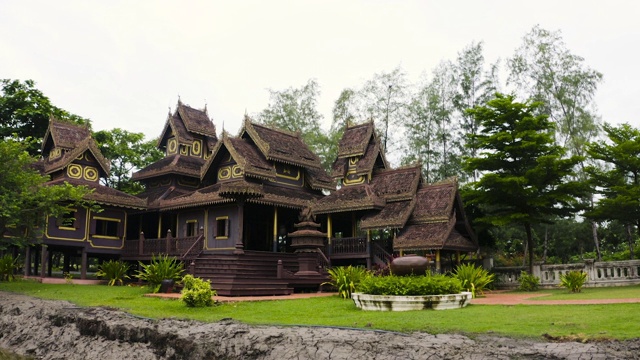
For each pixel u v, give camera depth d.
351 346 11.27
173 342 13.56
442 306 15.59
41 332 17.62
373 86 46.34
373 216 28.08
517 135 27.23
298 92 50.91
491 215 28.22
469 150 40.91
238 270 24.41
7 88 44.41
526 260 40.00
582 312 13.33
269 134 33.81
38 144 42.94
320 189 35.03
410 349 10.62
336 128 48.22
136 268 32.62
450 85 41.88
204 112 40.12
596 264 25.20
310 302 19.11
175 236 34.56
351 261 29.95
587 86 36.62
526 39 38.72
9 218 25.03
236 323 14.24
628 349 9.45
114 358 14.36
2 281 29.28
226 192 26.36
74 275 36.38
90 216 31.95
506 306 15.74
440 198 27.42
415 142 42.59
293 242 25.80
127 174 48.72
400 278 16.48
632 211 25.81
